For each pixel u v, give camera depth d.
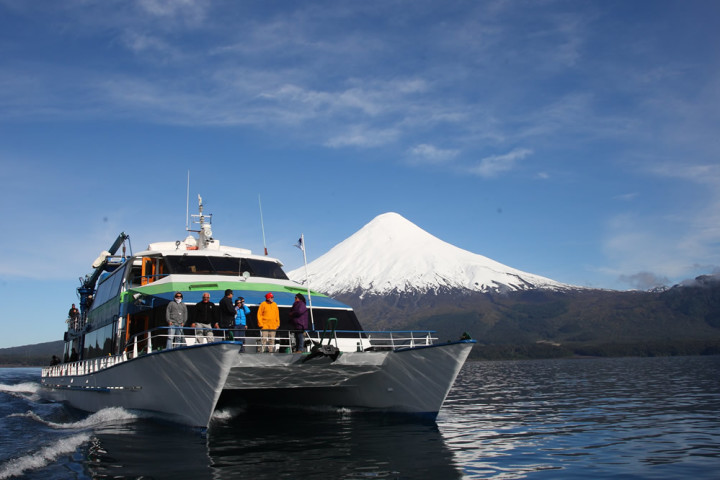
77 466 10.56
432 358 14.45
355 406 17.52
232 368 14.01
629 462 11.20
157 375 13.90
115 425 14.65
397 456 11.57
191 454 11.60
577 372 60.72
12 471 10.13
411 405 15.82
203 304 14.48
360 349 16.97
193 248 20.95
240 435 14.04
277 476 9.88
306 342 15.73
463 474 10.13
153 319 16.45
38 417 18.02
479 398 26.59
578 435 14.57
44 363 165.50
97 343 20.73
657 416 18.64
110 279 20.86
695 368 64.19
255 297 16.53
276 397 20.25
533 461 11.23
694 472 10.35
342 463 10.91
